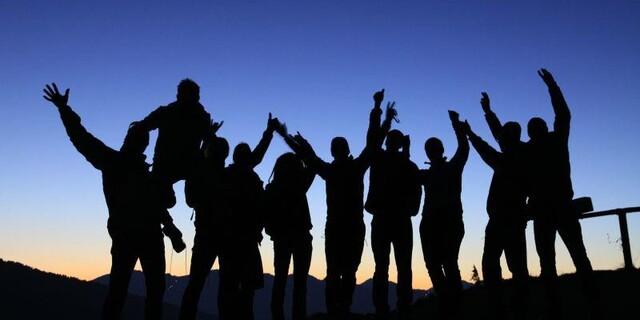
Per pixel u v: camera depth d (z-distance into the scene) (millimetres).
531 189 6879
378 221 6965
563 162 6750
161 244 5781
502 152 7113
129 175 5711
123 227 5512
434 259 7125
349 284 6836
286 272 7117
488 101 7371
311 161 6992
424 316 10219
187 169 6199
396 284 7004
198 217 6340
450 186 7172
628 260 10250
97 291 154875
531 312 7934
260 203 6719
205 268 6266
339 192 6895
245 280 6496
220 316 6281
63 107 5535
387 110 6953
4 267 156250
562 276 10133
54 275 162000
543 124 6984
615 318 7062
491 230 7180
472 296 9773
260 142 6992
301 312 7027
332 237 6859
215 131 6668
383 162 7098
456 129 7297
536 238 6879
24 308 121500
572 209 6676
